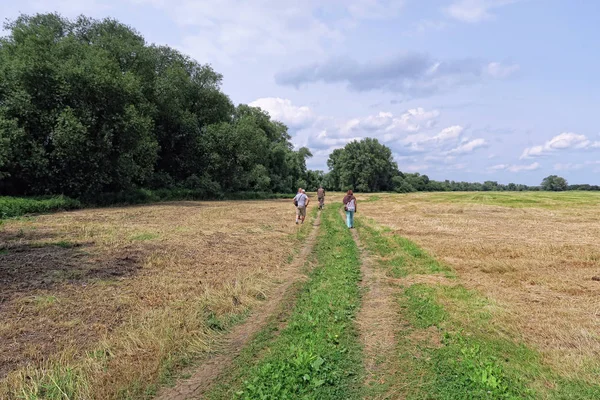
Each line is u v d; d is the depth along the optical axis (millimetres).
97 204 28344
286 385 4145
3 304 6453
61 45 28906
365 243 14539
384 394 4152
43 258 9781
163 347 5113
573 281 8875
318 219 23516
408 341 5484
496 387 4105
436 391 4172
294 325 5996
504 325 6113
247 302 7207
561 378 4504
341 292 7719
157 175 40656
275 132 75562
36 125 24984
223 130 46562
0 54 28000
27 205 20844
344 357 4988
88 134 26469
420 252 11930
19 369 4477
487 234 17328
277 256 11406
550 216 27531
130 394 4191
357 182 106688
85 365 4598
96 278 8164
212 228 16750
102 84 26719
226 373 4723
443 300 7352
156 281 8148
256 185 63531
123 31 40406
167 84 39312
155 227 16312
